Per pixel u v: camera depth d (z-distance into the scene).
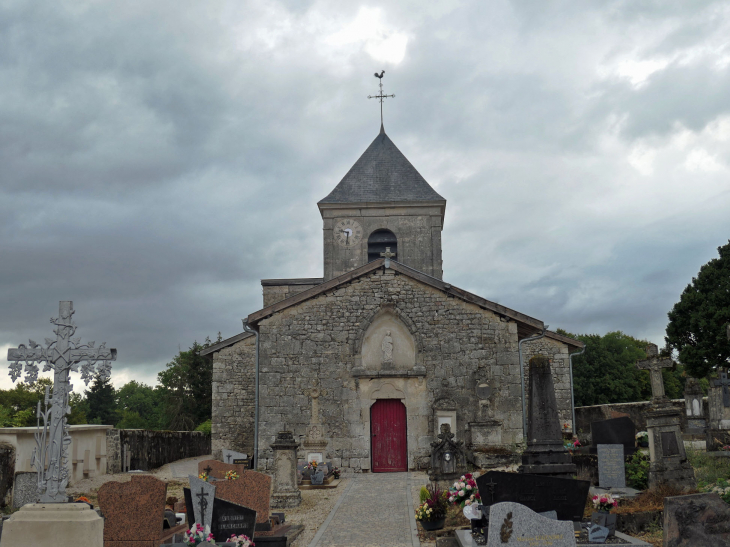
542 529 7.12
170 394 37.97
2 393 38.09
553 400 10.64
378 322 18.48
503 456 16.19
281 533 10.05
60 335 7.28
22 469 13.93
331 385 18.00
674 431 11.65
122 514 9.09
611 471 12.07
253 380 21.98
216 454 21.47
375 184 28.42
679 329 28.67
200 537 8.47
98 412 53.41
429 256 27.08
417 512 10.45
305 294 18.41
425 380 17.92
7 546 6.45
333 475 16.58
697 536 7.43
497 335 18.06
